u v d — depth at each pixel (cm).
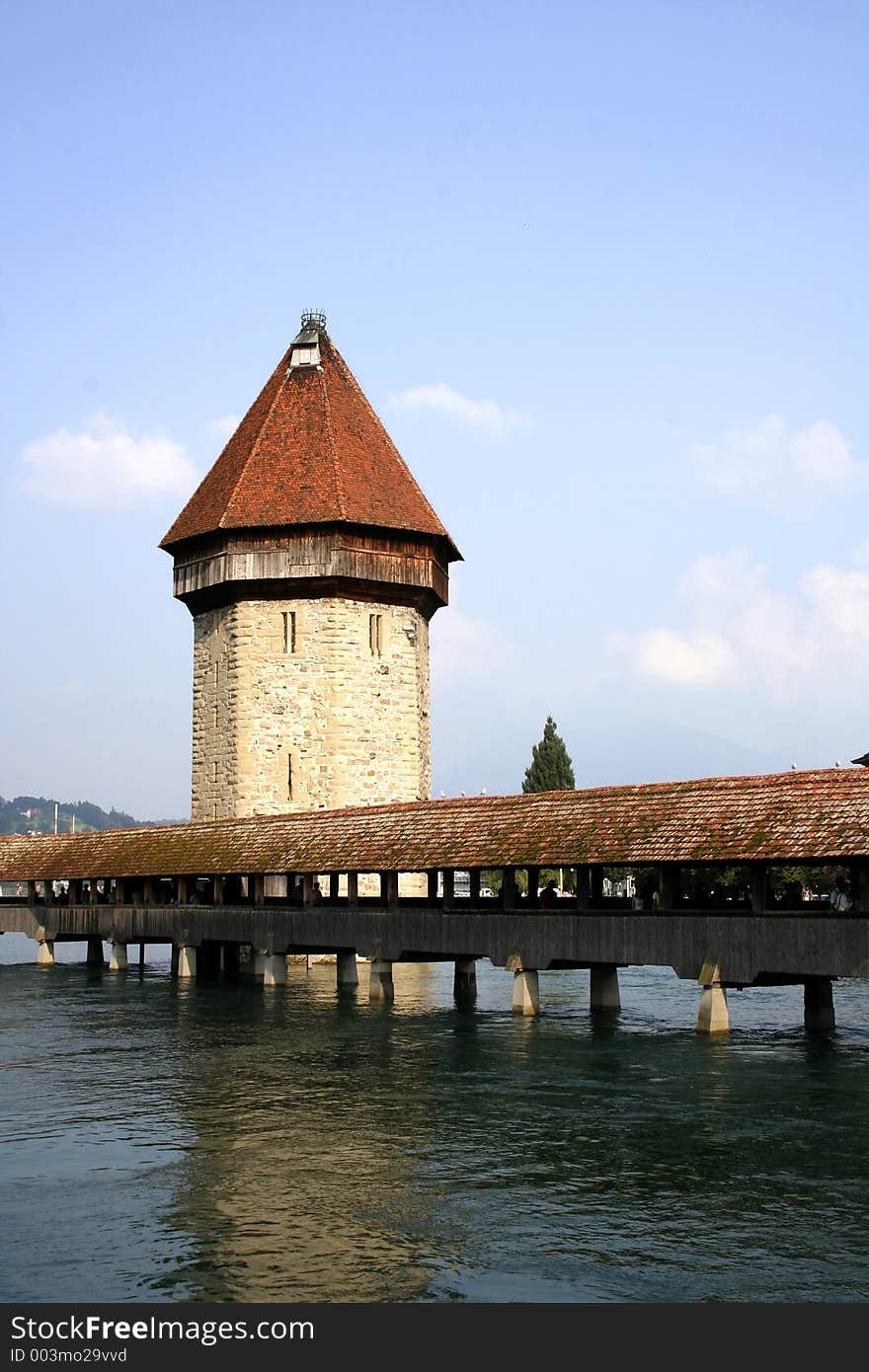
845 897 2766
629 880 5947
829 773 2656
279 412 5200
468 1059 2650
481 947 3180
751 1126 2041
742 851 2564
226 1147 1975
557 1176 1798
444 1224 1611
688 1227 1586
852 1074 2431
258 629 4975
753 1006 3512
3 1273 1474
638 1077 2434
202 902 4278
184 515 5281
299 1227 1606
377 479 5109
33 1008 3603
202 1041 2936
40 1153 1955
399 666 5053
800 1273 1447
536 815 3142
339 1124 2108
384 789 4972
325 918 3659
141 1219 1641
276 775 4919
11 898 5519
